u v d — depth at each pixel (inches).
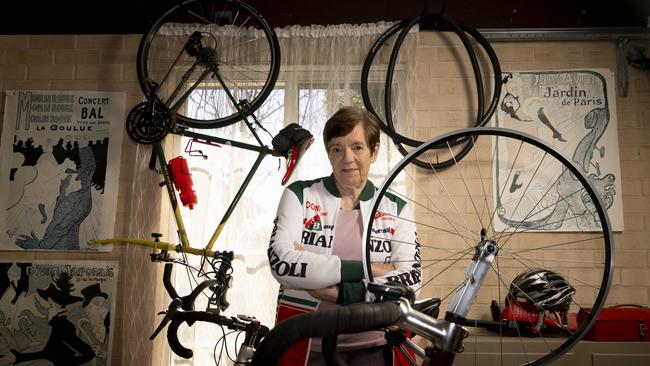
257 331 66.6
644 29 106.3
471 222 103.6
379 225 63.7
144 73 102.7
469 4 111.4
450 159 106.2
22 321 105.1
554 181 103.7
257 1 112.8
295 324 23.8
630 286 101.0
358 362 57.6
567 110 106.6
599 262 101.9
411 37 107.1
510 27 110.4
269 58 109.0
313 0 112.3
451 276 102.0
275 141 94.2
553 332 87.0
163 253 93.0
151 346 100.9
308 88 106.7
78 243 107.3
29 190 109.3
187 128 103.6
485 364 83.7
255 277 100.1
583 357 83.2
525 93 107.5
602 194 103.4
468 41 104.4
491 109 101.7
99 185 109.0
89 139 110.5
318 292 58.5
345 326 24.4
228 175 103.9
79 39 113.4
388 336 42.4
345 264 58.0
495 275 101.2
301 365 56.7
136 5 113.5
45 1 113.6
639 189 103.8
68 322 104.7
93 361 103.2
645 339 84.4
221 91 107.5
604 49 108.6
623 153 105.3
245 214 101.8
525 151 105.3
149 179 106.4
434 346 29.7
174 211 97.4
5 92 112.3
